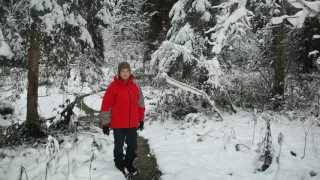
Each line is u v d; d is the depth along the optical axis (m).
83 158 4.36
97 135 5.93
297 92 8.30
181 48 6.86
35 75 5.75
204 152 4.65
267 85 9.16
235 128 5.99
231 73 8.43
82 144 4.98
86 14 6.05
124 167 4.12
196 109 7.32
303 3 3.62
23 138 5.51
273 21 4.05
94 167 4.05
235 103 8.39
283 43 8.52
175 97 7.36
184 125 6.29
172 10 7.76
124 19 16.86
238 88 8.76
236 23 6.43
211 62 6.62
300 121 6.61
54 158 3.89
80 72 6.47
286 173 3.59
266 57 10.77
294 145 4.70
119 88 3.77
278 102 7.94
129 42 16.22
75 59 6.08
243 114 7.46
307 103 7.05
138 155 4.84
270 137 3.93
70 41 5.70
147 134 6.14
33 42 5.43
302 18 3.81
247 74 9.31
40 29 5.13
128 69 3.77
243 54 8.56
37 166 3.94
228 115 7.38
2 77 5.58
